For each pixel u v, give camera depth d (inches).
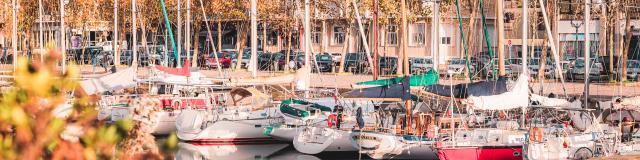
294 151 1304.1
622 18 2326.5
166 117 1387.8
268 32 3336.6
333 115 1232.8
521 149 1066.1
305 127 1233.4
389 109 1251.2
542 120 1173.1
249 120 1328.7
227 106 1402.6
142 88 1556.3
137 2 2672.2
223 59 2834.6
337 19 2706.7
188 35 1887.3
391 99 1155.9
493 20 2640.3
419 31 3070.9
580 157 1094.4
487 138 1079.6
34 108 218.8
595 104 1261.1
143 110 392.5
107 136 231.1
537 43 2370.8
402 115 1176.2
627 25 2089.1
